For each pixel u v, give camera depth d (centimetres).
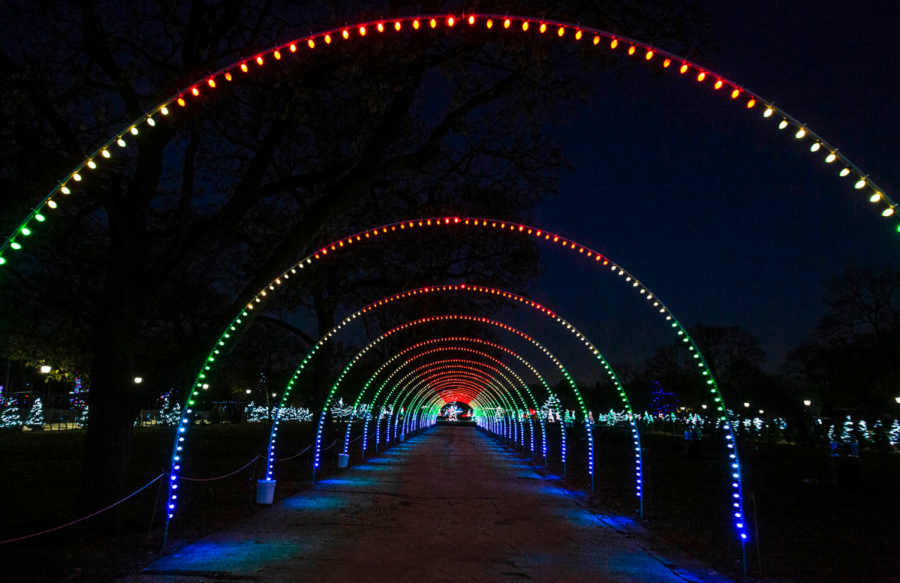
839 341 4512
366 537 942
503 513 1203
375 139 1197
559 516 1180
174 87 1011
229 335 1109
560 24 665
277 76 1069
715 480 1903
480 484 1686
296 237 1141
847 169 598
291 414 7456
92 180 954
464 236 2025
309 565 766
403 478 1791
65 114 979
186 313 2244
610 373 1311
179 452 1005
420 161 1267
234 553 822
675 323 925
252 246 1828
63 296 1706
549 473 2056
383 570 751
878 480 1969
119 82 983
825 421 4975
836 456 1711
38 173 1063
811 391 6506
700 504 1380
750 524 1132
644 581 733
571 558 839
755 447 3784
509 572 758
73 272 1580
